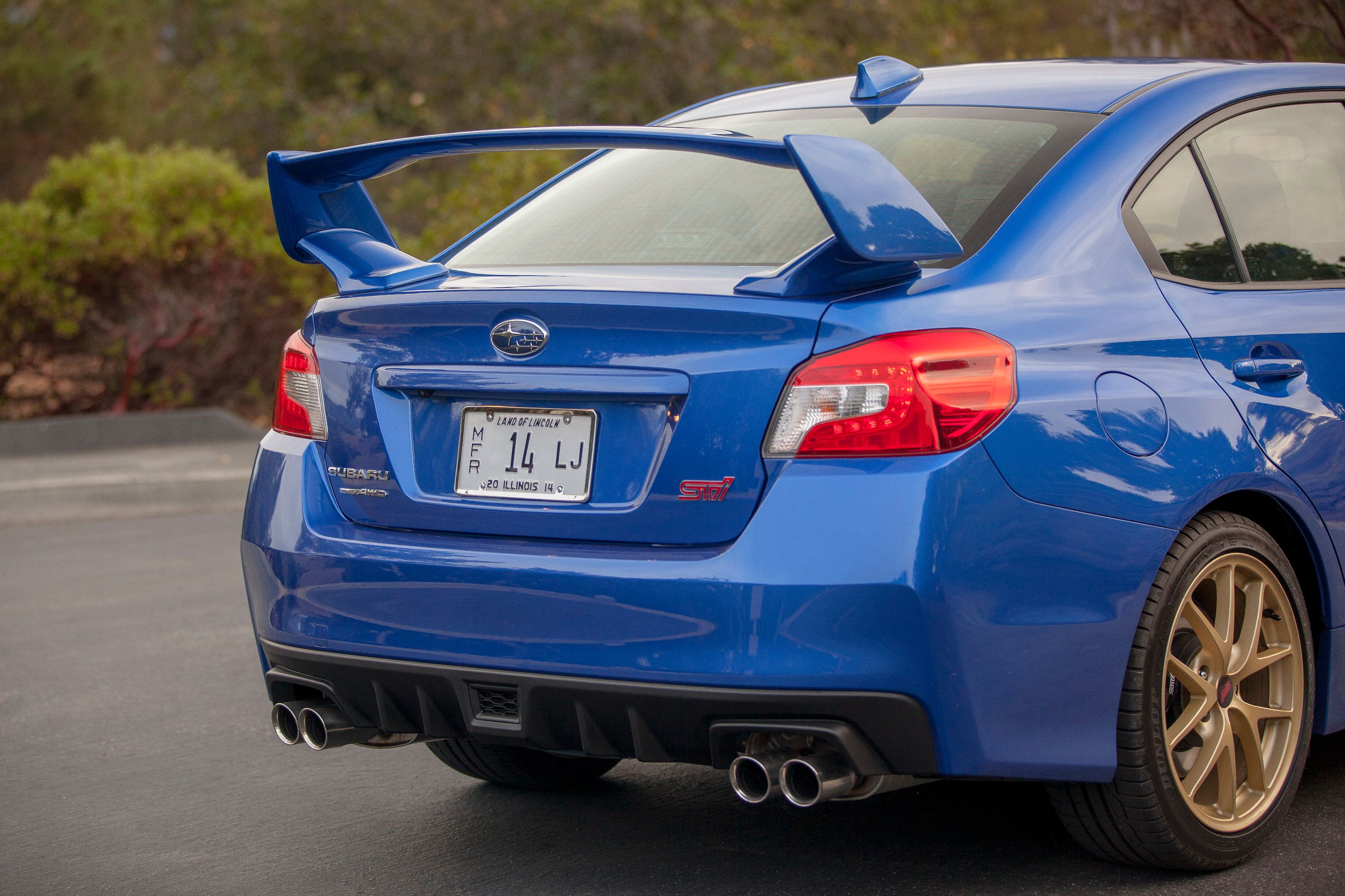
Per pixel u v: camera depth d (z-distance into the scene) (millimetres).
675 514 5887
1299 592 7137
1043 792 8000
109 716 10141
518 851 7414
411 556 6301
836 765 5805
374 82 43031
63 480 22031
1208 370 6773
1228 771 6836
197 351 28203
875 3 40969
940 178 6906
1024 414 5922
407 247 30219
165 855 7469
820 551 5609
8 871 7262
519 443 6289
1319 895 6539
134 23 48250
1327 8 18250
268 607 6789
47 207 27312
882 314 5812
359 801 8289
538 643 6000
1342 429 7324
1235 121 7680
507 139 6500
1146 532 6254
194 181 27188
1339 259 7906
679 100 39938
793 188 7191
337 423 6719
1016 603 5852
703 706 5730
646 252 7008
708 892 6758
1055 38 42781
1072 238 6598
